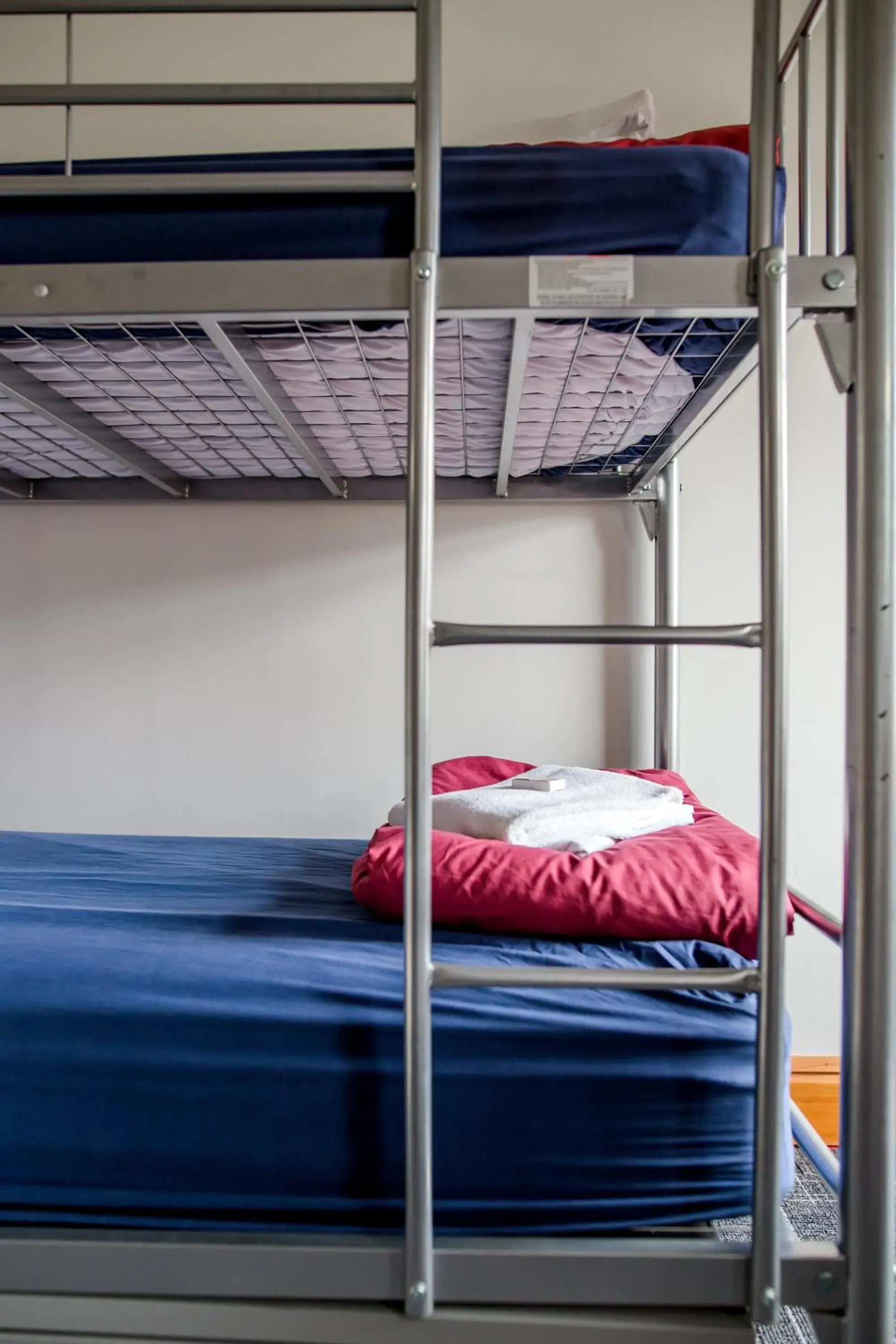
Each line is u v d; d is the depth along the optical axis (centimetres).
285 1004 112
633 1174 109
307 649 240
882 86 105
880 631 105
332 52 231
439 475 231
